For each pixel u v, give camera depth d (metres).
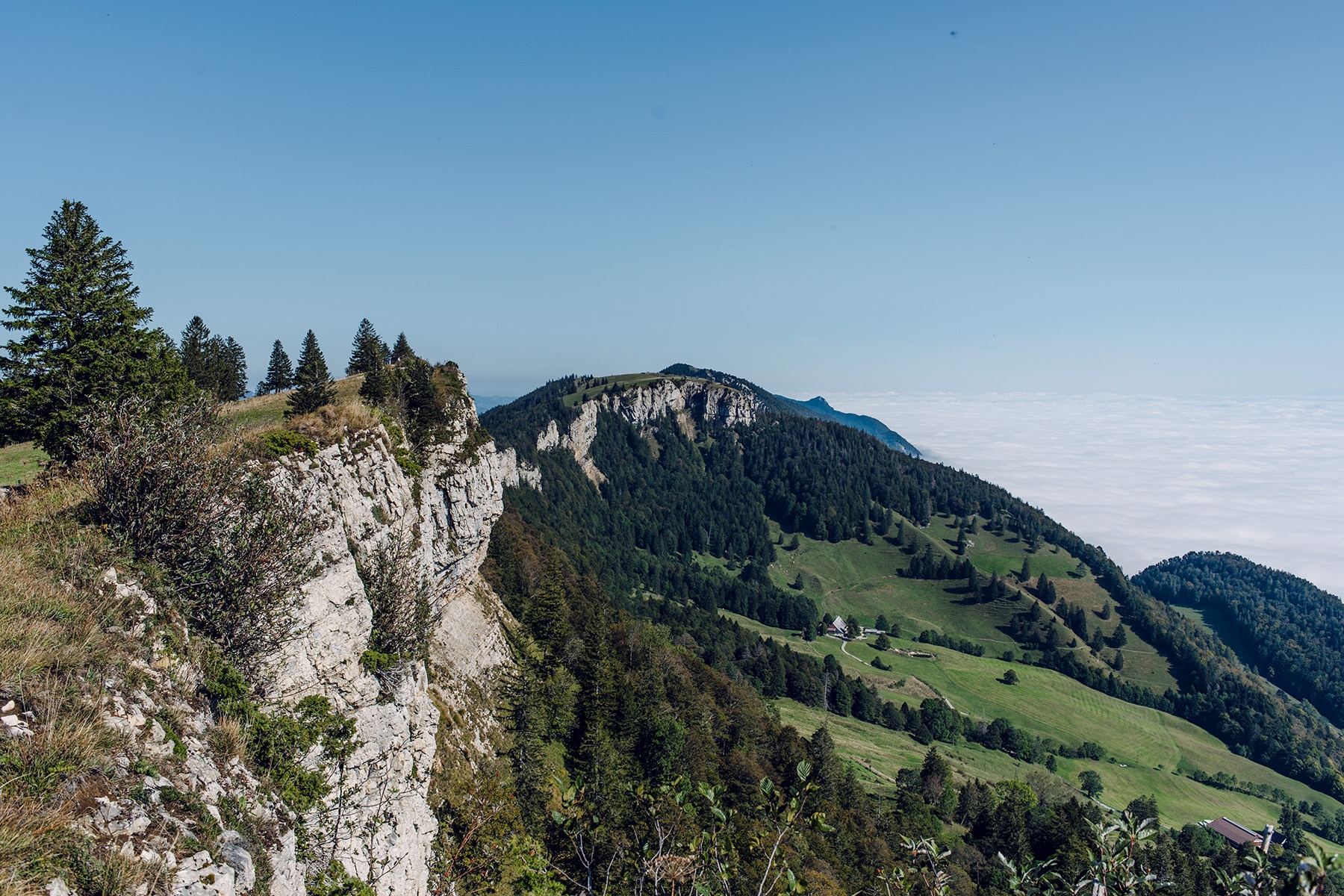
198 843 8.57
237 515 14.77
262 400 64.19
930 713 149.38
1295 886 5.96
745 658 161.75
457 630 51.25
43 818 7.30
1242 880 7.11
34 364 28.47
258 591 14.32
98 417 14.69
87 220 29.80
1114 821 8.23
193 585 13.59
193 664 12.29
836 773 78.56
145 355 31.22
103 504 13.44
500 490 66.88
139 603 12.00
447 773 31.28
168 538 13.47
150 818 8.33
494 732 44.56
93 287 29.73
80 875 7.11
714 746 76.56
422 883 18.14
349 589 18.19
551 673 61.16
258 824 10.62
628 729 62.72
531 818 36.72
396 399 56.28
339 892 12.88
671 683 87.94
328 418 30.69
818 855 52.16
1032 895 8.34
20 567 11.12
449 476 54.69
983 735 150.00
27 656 8.98
